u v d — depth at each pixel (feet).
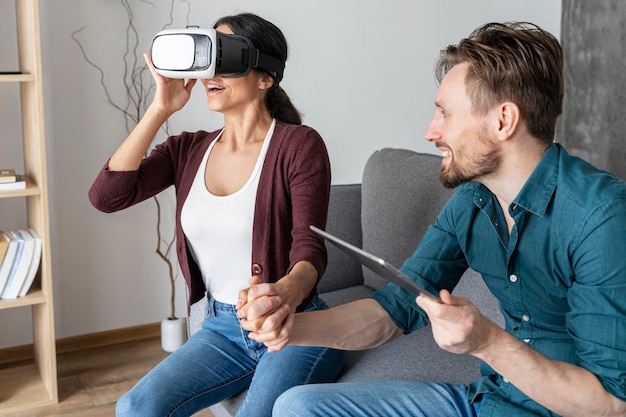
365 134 11.73
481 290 6.65
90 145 9.90
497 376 5.07
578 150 12.98
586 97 12.71
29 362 9.73
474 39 4.61
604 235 4.24
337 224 8.32
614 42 12.07
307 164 6.07
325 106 11.34
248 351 6.17
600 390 4.17
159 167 6.62
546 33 4.54
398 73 11.79
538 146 4.58
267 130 6.33
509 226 4.85
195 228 6.21
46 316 8.61
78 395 8.95
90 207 10.02
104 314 10.34
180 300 10.79
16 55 9.32
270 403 5.69
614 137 12.28
